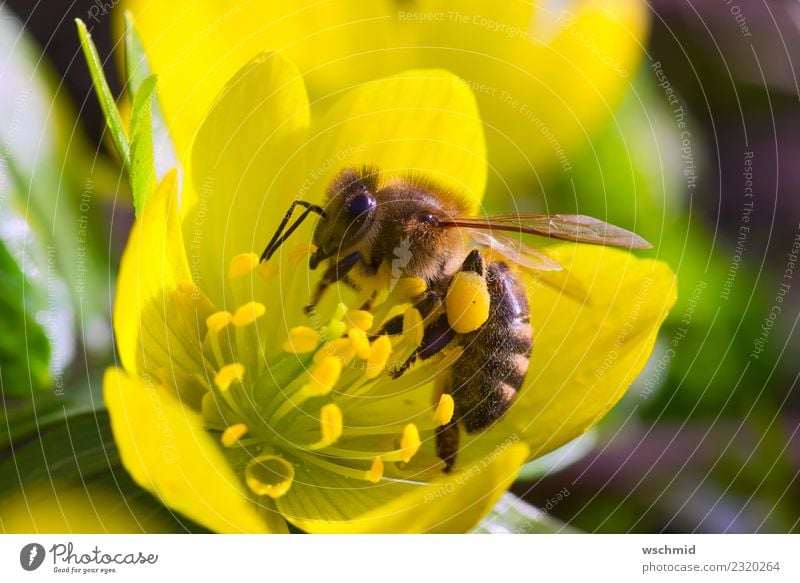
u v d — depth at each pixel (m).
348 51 0.15
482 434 0.14
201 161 0.14
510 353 0.14
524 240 0.14
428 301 0.14
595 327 0.14
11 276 0.14
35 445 0.14
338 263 0.14
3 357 0.14
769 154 0.16
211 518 0.13
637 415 0.15
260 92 0.14
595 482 0.15
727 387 0.15
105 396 0.13
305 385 0.14
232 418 0.14
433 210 0.14
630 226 0.15
